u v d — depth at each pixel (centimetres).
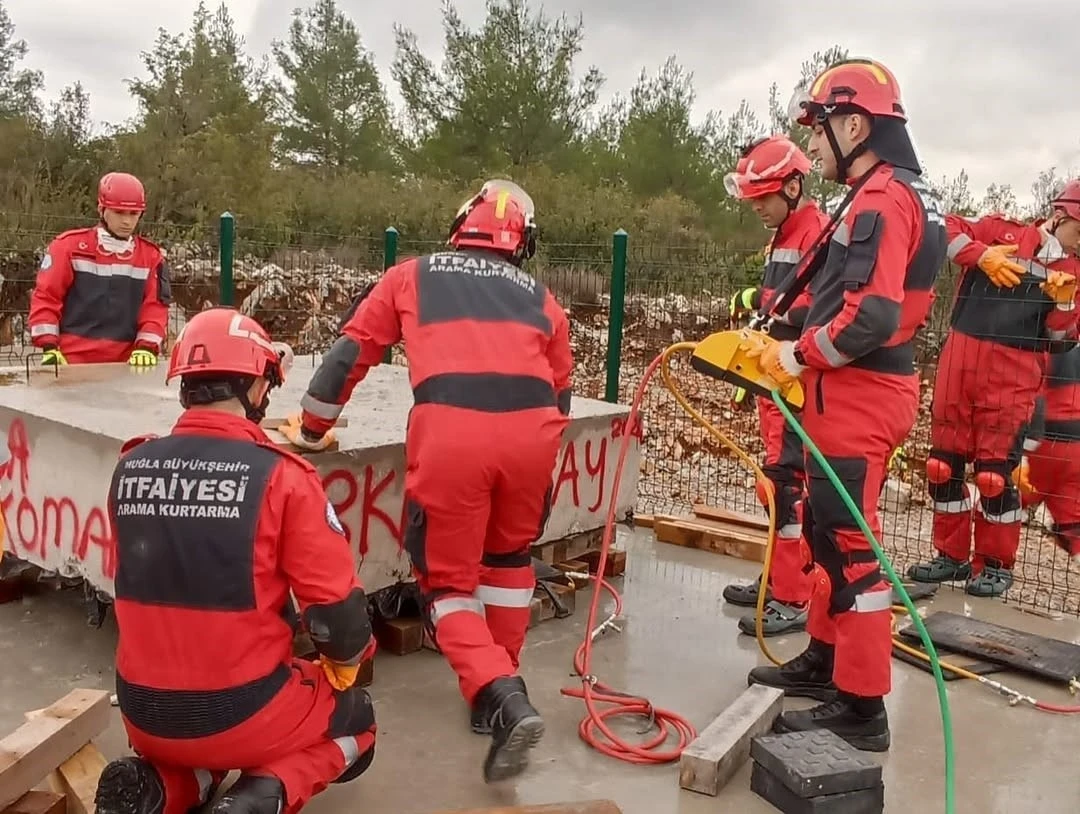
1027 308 529
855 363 338
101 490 374
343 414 445
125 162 1891
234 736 248
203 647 244
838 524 344
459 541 318
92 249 567
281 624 258
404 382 542
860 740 353
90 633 415
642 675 408
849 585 347
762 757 317
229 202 1905
